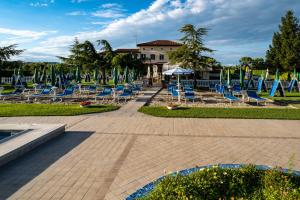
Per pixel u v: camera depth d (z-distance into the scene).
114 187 4.91
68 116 12.19
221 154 6.83
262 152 7.00
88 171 5.66
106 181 5.16
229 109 14.16
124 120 11.27
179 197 3.39
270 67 56.16
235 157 6.59
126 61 35.56
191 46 29.52
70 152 6.95
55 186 4.94
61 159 6.41
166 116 12.12
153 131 9.31
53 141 8.00
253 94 17.16
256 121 11.16
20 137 7.52
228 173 4.17
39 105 15.90
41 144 7.66
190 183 3.78
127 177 5.36
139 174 5.51
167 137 8.52
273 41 55.47
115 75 20.75
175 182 3.78
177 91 18.16
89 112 13.04
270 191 3.75
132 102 17.30
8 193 4.67
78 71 24.20
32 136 7.62
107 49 34.62
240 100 16.94
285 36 52.09
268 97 20.59
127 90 18.66
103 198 4.48
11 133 8.51
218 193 3.84
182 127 9.96
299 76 28.89
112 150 7.12
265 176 4.12
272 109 14.22
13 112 12.95
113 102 17.39
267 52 56.81
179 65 29.73
